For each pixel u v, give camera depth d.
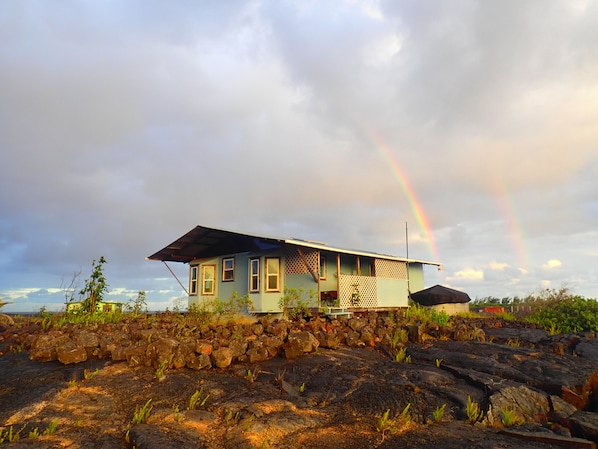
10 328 11.48
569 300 18.12
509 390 7.89
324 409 7.09
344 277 19.84
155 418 6.21
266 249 20.69
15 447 5.04
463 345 11.78
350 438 5.97
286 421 6.34
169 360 8.34
